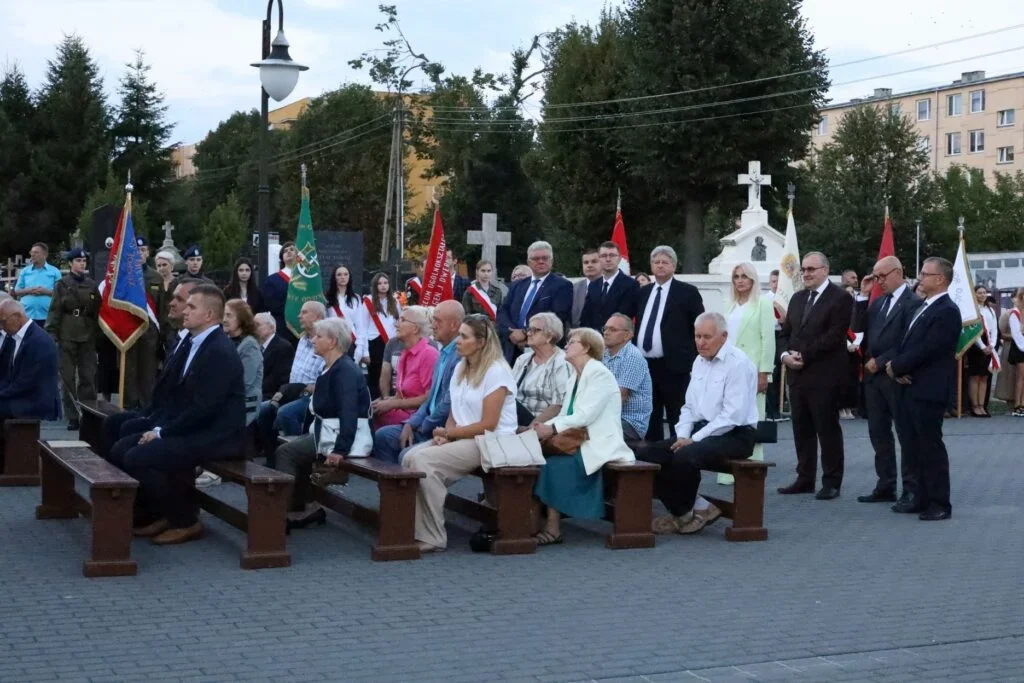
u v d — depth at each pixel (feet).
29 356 37.27
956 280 59.82
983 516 34.65
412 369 33.94
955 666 19.95
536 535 29.76
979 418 66.13
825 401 37.22
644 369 33.01
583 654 20.29
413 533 27.86
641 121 120.57
